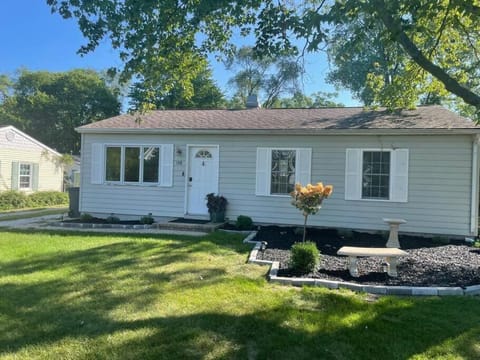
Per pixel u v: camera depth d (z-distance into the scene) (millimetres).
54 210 16031
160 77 7359
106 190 11594
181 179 11086
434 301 4496
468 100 5578
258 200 10422
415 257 6766
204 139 10852
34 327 3564
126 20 5711
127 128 11062
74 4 5465
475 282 5223
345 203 9703
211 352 3152
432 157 8984
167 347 3207
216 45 7309
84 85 38156
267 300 4410
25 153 19891
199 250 7047
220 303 4277
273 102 26781
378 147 9406
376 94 9508
